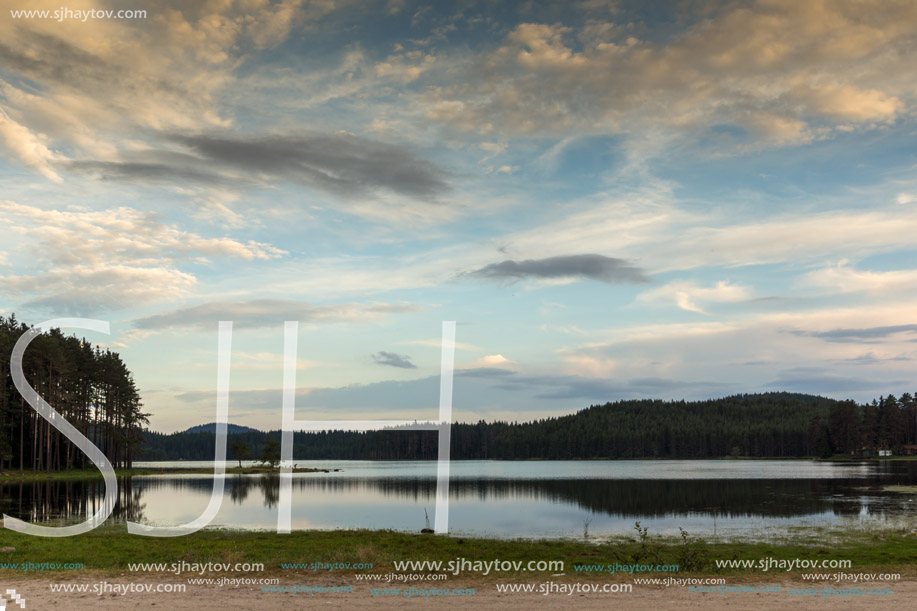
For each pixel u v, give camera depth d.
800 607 11.73
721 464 158.88
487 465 169.88
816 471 105.69
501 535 30.19
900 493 55.66
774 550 23.84
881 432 171.00
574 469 132.50
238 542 24.11
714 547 24.95
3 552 19.64
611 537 29.31
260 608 11.63
